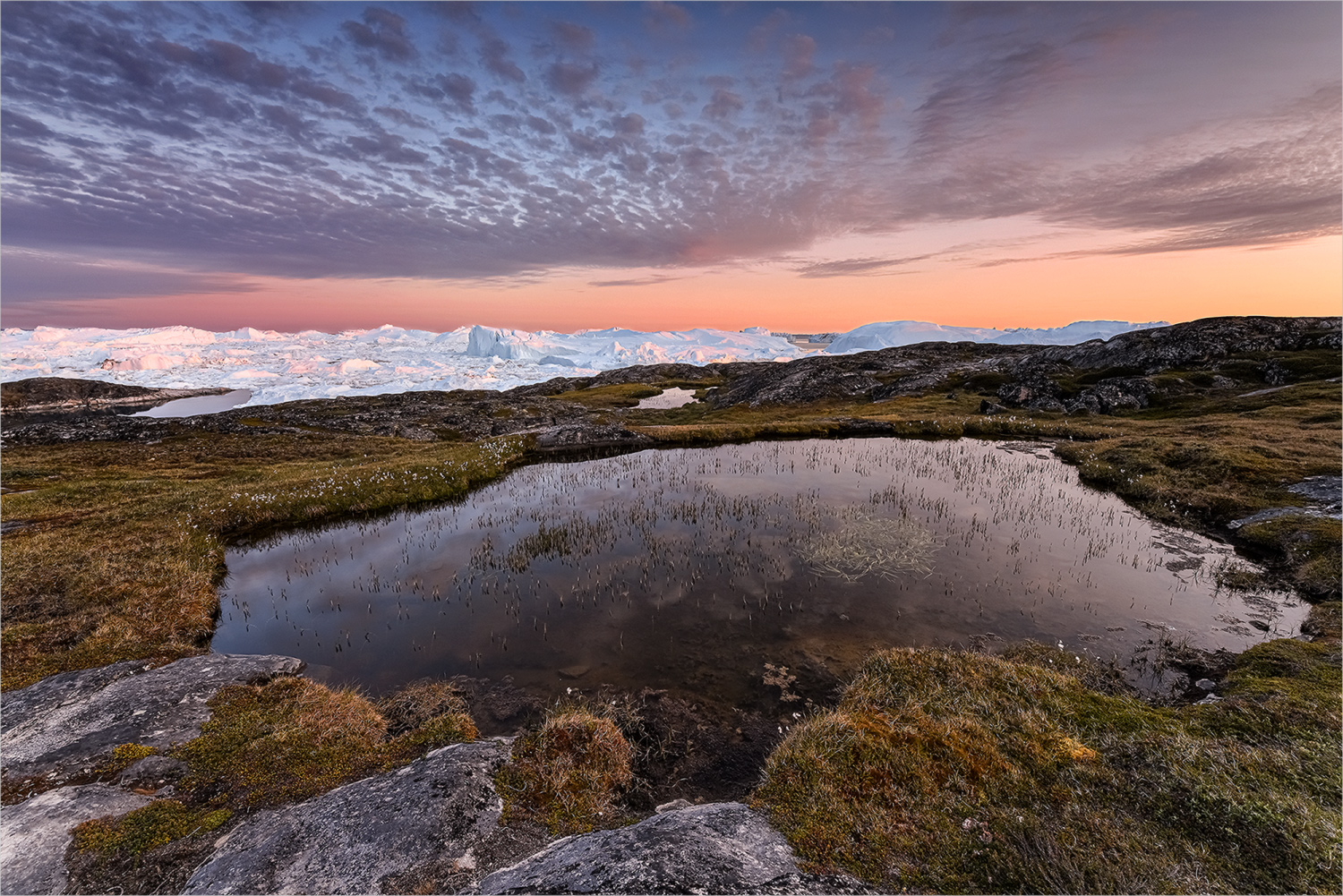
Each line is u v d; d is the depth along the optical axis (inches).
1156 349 2405.3
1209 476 1044.5
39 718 432.1
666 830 291.3
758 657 541.6
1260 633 555.2
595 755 388.5
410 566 807.7
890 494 1077.8
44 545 842.2
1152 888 240.2
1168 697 454.3
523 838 313.7
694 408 3056.1
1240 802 289.1
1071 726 379.9
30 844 306.8
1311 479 937.5
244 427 2370.8
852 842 279.6
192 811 342.3
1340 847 257.4
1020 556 772.6
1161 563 741.9
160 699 459.8
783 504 1027.3
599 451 1672.0
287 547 909.8
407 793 337.7
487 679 517.7
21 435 2090.3
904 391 2664.9
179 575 735.1
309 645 590.6
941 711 398.6
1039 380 2311.8
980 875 255.9
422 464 1397.6
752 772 390.0
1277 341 2230.6
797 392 2896.2
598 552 829.2
